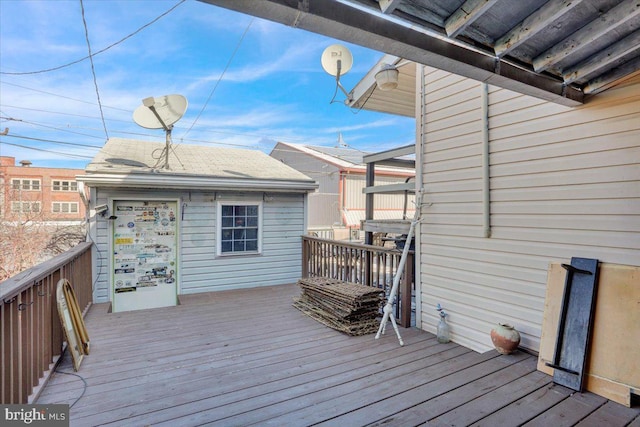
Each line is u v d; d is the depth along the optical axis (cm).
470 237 330
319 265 598
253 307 492
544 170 274
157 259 586
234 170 664
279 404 227
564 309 251
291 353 317
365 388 246
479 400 225
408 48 172
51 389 249
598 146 243
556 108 267
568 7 162
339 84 478
